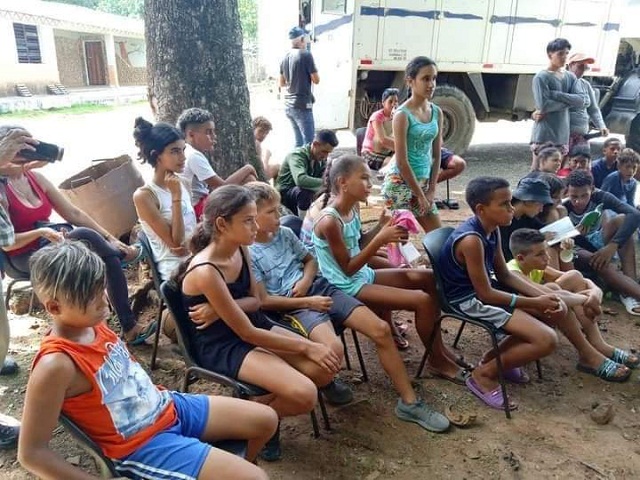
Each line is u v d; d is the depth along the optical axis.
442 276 2.72
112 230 3.68
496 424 2.58
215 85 4.22
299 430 2.52
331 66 7.46
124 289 3.10
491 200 2.59
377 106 7.90
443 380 2.91
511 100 8.69
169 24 4.07
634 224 3.71
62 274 1.48
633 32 8.94
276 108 9.21
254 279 2.43
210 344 2.21
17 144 2.71
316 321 2.51
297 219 3.33
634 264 3.89
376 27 7.33
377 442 2.44
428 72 3.45
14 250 3.00
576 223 3.90
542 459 2.36
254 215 2.16
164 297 2.19
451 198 6.46
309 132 6.91
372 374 2.98
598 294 2.98
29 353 3.11
